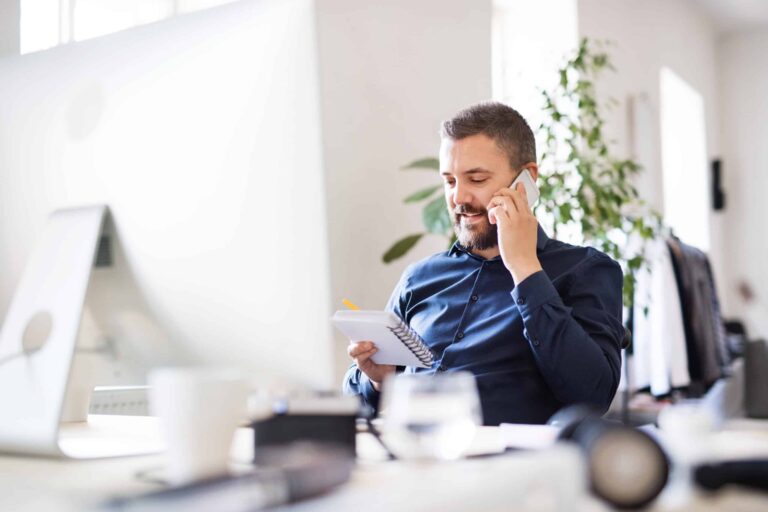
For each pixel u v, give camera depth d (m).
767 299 7.37
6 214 1.18
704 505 0.58
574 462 0.60
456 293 1.77
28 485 0.83
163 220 1.04
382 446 1.00
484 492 0.55
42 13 2.80
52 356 1.03
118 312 1.10
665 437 0.82
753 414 3.74
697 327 4.15
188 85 1.01
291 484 0.60
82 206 1.10
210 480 0.60
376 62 2.53
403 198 2.60
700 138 6.90
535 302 1.55
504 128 1.70
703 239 6.91
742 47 7.54
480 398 1.63
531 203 1.71
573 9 4.41
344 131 2.33
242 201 0.99
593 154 4.29
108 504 0.60
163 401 0.77
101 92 1.08
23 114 1.15
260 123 0.97
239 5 1.00
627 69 5.19
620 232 3.82
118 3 2.92
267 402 0.89
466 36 2.99
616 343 1.66
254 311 1.00
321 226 0.96
